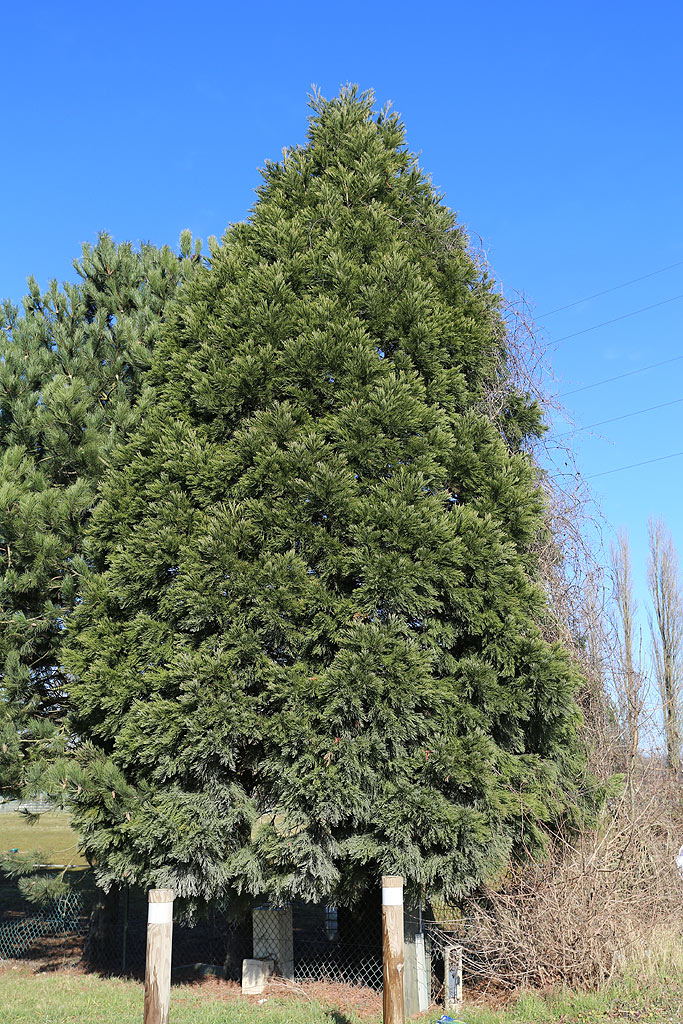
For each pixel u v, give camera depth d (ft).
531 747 27.84
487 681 24.61
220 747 23.15
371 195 32.19
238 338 28.25
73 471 31.76
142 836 23.68
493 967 24.53
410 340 28.09
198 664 23.59
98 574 28.25
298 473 25.50
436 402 27.68
